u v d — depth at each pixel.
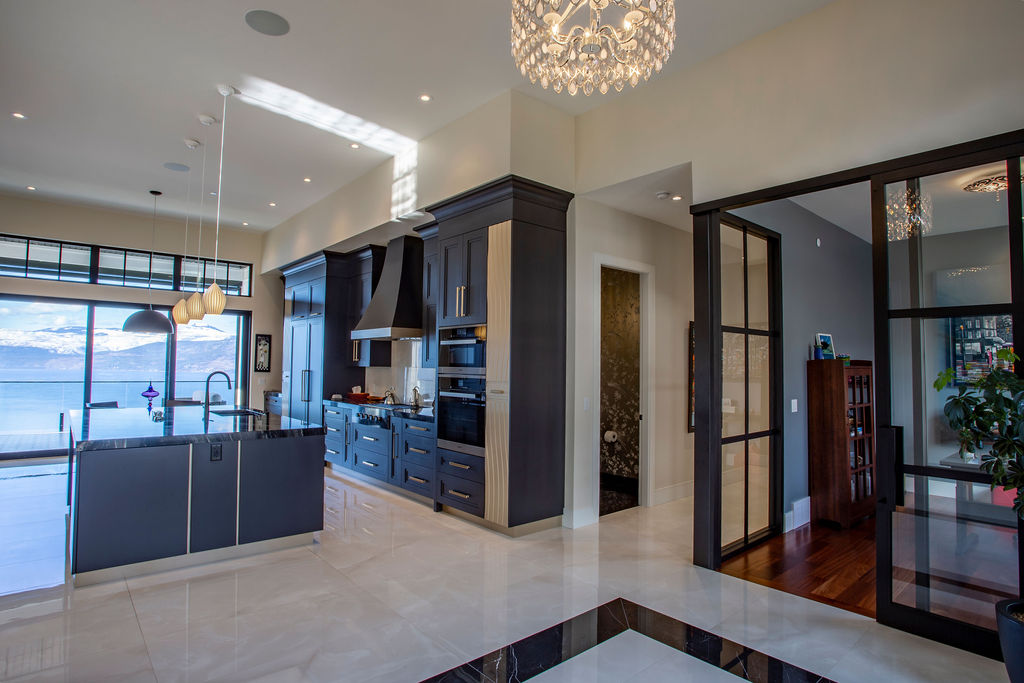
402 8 3.14
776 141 3.20
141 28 3.34
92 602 2.86
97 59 3.69
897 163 2.69
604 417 5.99
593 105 4.30
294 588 3.06
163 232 7.77
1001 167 2.40
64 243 7.09
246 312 8.55
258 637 2.49
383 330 5.52
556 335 4.34
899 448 2.66
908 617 2.60
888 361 2.70
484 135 4.23
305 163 5.52
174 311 5.32
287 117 4.52
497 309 4.15
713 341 3.49
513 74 3.83
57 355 7.12
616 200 4.54
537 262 4.22
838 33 2.97
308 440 3.83
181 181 6.08
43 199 6.82
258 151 5.21
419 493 4.95
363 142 4.99
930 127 2.62
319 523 3.86
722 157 3.46
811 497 4.60
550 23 2.20
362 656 2.33
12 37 3.44
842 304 5.35
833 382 4.52
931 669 2.27
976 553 2.42
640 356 5.08
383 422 5.55
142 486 3.26
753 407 3.97
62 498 4.97
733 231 3.78
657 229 5.21
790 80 3.16
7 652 2.33
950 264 2.53
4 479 5.75
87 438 3.19
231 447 3.54
